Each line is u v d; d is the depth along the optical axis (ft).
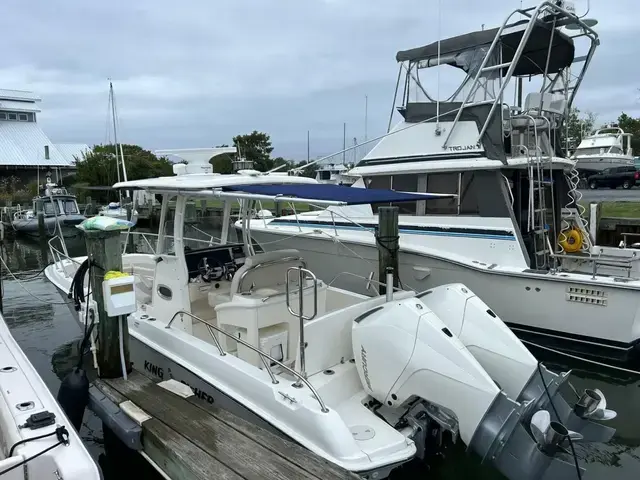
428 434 11.68
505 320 20.36
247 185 14.37
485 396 10.13
